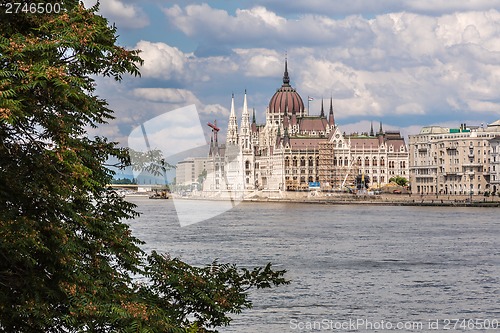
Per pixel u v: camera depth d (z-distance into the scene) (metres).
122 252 45.69
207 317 47.69
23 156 39.59
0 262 40.00
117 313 40.97
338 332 101.25
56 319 41.62
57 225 40.41
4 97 36.03
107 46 40.09
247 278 51.78
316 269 159.75
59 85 37.03
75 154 40.09
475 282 144.50
